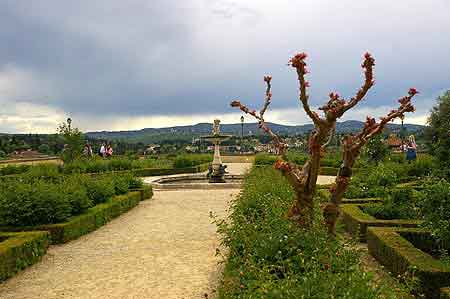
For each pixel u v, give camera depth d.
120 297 6.77
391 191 11.95
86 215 11.95
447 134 12.38
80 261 9.00
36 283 7.63
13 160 44.84
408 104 6.20
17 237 9.07
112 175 18.53
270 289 3.97
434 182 7.91
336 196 6.24
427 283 6.03
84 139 34.66
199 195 20.41
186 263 8.59
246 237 6.09
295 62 5.63
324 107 6.27
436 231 7.27
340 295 3.84
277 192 10.43
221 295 4.87
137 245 10.33
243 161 51.88
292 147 36.62
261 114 7.23
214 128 27.23
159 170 33.53
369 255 8.60
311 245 5.20
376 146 23.14
